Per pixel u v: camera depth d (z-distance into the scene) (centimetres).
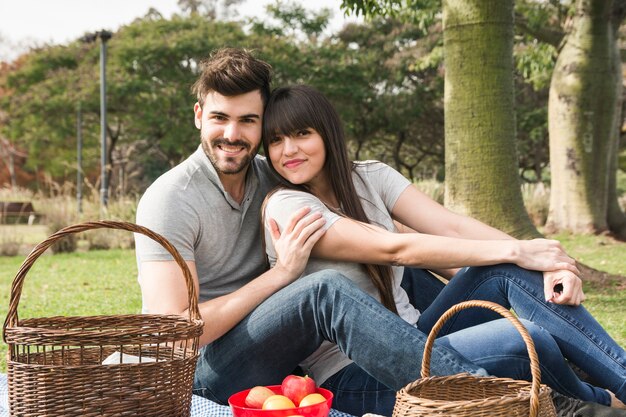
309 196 287
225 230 288
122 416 209
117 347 244
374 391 259
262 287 266
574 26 1241
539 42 1486
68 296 726
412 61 2628
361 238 274
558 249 265
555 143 1285
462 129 743
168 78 2591
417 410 190
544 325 259
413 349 232
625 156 2816
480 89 734
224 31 2612
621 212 1298
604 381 251
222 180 289
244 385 268
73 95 2562
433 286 328
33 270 984
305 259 272
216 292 293
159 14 2836
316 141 289
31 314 611
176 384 219
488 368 244
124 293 748
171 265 269
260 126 289
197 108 300
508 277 265
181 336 217
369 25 2856
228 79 278
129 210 1392
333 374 268
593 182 1248
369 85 2745
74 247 1289
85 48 2803
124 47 2556
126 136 3053
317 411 226
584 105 1239
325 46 2708
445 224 308
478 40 732
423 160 3328
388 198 315
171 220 270
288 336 254
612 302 635
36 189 3659
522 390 204
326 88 2598
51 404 205
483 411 186
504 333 246
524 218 741
